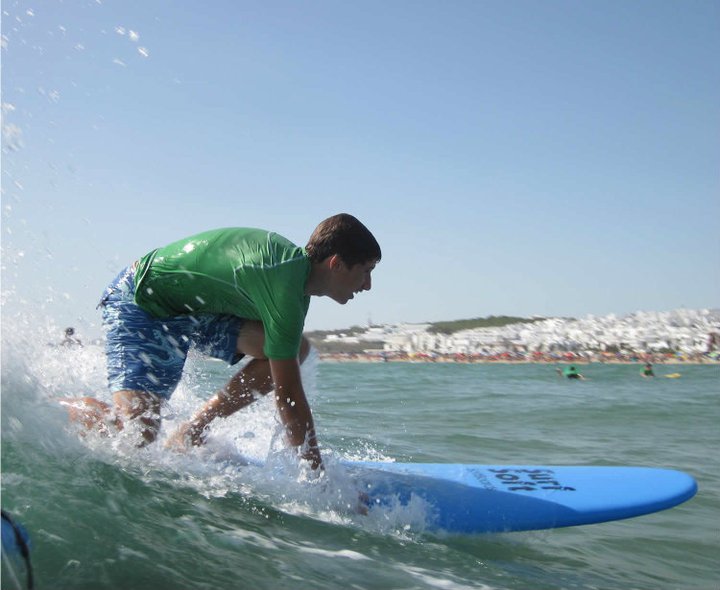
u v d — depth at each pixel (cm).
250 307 250
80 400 246
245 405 285
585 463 463
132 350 262
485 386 1520
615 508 277
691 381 2147
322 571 189
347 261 240
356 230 240
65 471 208
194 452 275
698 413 827
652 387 1681
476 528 262
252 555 189
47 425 217
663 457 493
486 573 220
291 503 246
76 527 176
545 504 280
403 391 1198
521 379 2102
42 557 157
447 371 3203
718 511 342
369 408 786
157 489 221
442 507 273
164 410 272
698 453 514
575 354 7675
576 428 660
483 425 657
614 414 796
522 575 226
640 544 286
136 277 261
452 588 196
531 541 274
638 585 235
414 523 258
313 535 220
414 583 194
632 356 7031
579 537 291
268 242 243
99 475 215
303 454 246
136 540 180
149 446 256
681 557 271
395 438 536
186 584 162
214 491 235
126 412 253
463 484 298
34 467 200
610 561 261
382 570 200
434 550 235
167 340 267
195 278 250
